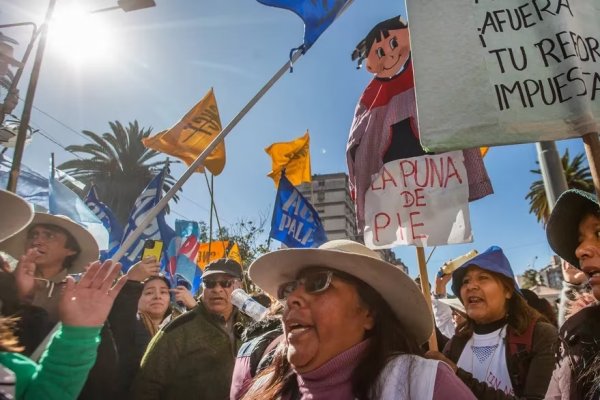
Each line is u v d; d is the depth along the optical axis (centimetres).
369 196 372
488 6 184
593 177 160
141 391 298
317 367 163
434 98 178
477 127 173
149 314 382
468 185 346
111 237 535
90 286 179
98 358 241
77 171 2528
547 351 234
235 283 346
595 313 167
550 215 180
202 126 597
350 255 165
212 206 738
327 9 284
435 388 143
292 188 504
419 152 360
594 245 165
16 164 484
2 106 600
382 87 386
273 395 181
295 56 282
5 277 202
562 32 174
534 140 168
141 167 2567
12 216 179
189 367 313
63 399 163
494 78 176
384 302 175
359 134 388
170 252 513
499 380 247
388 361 156
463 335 291
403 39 386
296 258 183
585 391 158
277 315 266
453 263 461
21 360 165
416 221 349
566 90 169
